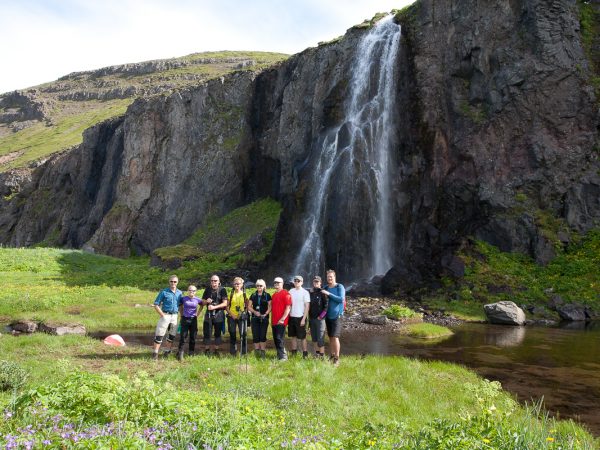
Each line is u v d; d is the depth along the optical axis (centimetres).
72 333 1577
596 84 2728
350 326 1816
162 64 15175
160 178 5916
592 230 2480
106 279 3625
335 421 695
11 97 15938
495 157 2773
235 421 519
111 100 14325
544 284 2306
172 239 5491
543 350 1370
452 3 3188
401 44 3378
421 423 699
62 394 539
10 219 8944
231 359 1070
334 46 4241
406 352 1337
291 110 4612
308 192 3712
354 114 3675
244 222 4612
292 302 1131
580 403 881
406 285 2566
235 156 5297
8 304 2125
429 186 2919
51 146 11294
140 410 521
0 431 428
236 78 5700
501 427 507
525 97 2789
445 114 3028
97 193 7462
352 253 3231
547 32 2812
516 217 2588
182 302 1172
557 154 2662
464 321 1994
